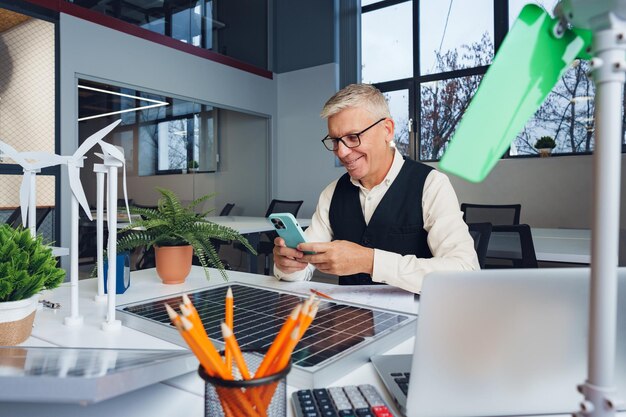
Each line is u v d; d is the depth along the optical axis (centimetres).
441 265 112
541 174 390
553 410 47
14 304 72
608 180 29
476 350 45
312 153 571
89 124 410
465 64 467
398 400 52
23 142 350
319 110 562
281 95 596
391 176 146
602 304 30
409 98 496
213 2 534
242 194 580
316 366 61
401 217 144
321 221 166
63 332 83
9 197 336
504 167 404
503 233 198
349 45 538
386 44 515
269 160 596
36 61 357
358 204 154
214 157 546
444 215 133
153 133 475
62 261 364
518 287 45
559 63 32
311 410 50
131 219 122
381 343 73
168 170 495
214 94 516
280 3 591
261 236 495
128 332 83
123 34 421
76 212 88
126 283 117
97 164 99
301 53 575
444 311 45
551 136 412
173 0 484
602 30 29
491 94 31
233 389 37
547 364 46
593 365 31
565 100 404
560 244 214
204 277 139
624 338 46
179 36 491
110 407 53
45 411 52
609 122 29
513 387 46
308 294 108
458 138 31
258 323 82
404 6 500
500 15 443
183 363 51
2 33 336
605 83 29
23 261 74
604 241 30
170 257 124
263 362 41
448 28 475
